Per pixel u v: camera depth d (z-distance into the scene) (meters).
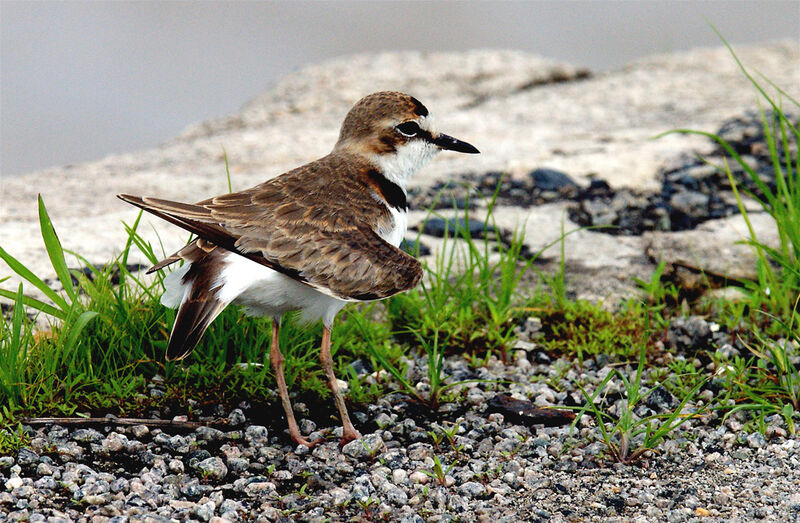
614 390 10.06
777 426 9.09
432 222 14.12
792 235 11.66
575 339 11.01
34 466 8.10
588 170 16.17
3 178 17.09
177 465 8.31
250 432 8.99
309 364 10.03
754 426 9.11
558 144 17.97
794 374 9.66
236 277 8.12
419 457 8.71
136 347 9.66
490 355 10.83
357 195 9.11
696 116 19.55
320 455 8.74
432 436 9.02
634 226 14.41
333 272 8.40
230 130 21.20
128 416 9.04
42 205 9.24
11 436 8.34
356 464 8.61
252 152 18.69
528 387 10.16
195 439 8.83
